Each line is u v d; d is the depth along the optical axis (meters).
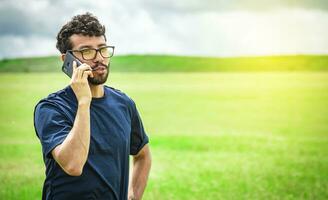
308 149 19.17
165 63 110.12
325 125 29.03
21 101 40.16
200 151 18.58
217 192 11.45
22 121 28.17
